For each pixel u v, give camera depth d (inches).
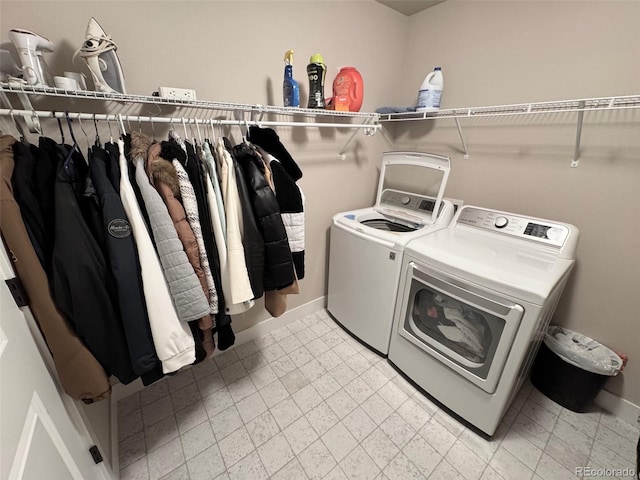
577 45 52.0
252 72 56.7
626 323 53.9
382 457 49.6
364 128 78.0
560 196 58.1
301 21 59.9
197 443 51.4
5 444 20.1
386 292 62.9
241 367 68.2
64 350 31.5
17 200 29.4
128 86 45.4
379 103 81.7
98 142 38.0
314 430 54.0
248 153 44.7
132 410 57.0
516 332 42.5
